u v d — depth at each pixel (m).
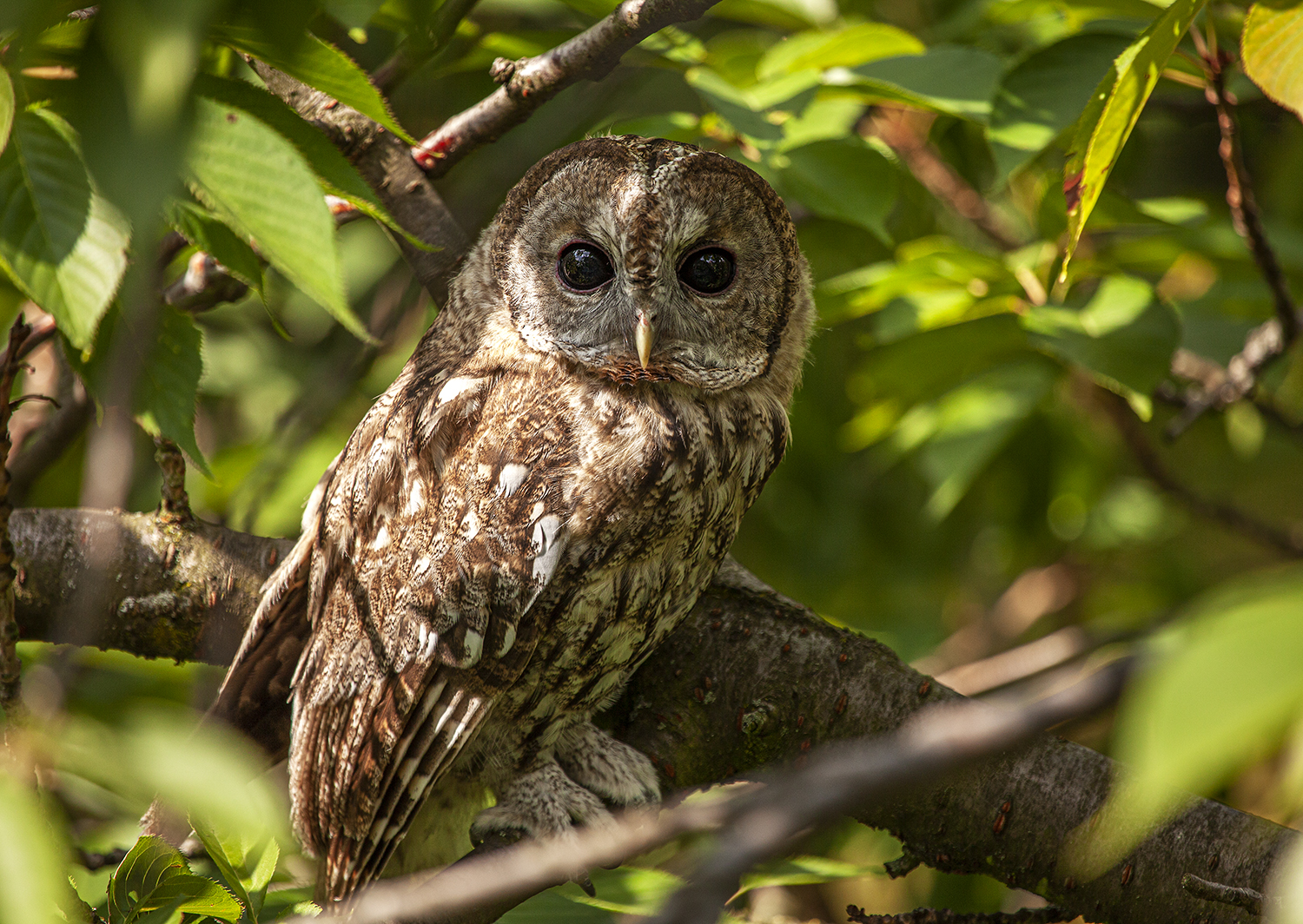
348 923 3.49
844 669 6.41
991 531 12.19
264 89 4.68
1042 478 11.29
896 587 11.91
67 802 6.94
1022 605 12.30
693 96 10.66
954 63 7.29
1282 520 13.20
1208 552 12.52
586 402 6.58
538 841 6.32
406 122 9.82
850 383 10.04
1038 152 6.72
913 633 10.47
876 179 7.34
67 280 3.70
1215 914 5.66
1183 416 8.91
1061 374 9.38
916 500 12.14
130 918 4.95
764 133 6.94
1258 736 2.17
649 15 6.16
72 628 6.94
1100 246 9.60
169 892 4.97
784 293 7.23
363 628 6.45
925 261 7.86
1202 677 2.13
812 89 7.47
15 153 3.77
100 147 2.85
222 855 4.83
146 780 2.99
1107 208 7.66
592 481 6.32
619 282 6.69
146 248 3.41
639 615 6.50
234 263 4.88
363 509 6.57
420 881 6.43
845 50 7.71
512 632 6.23
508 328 6.93
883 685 6.33
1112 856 5.82
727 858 2.84
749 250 6.99
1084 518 11.29
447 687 6.30
